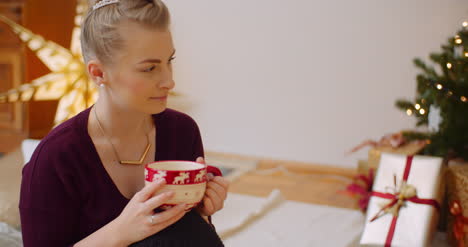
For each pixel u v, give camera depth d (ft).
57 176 2.75
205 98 10.69
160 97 2.77
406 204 5.72
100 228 2.80
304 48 9.59
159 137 3.20
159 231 2.67
